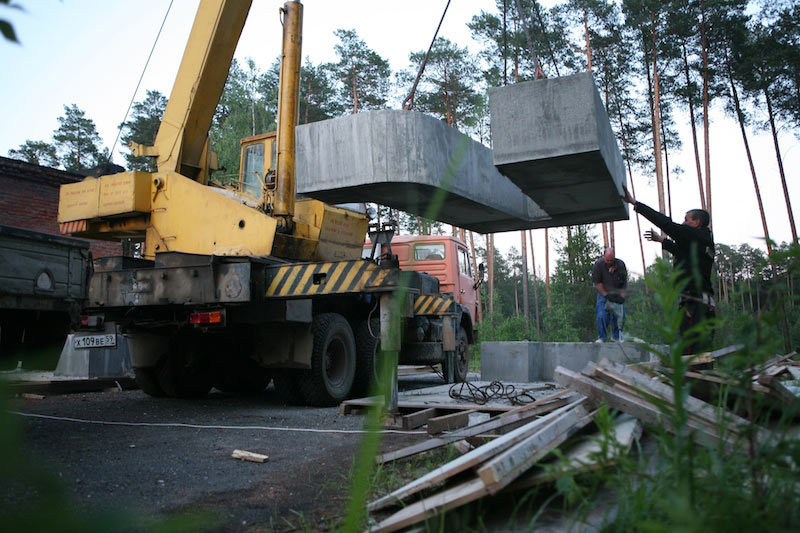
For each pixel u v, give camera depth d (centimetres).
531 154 472
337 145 510
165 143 730
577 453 244
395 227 582
